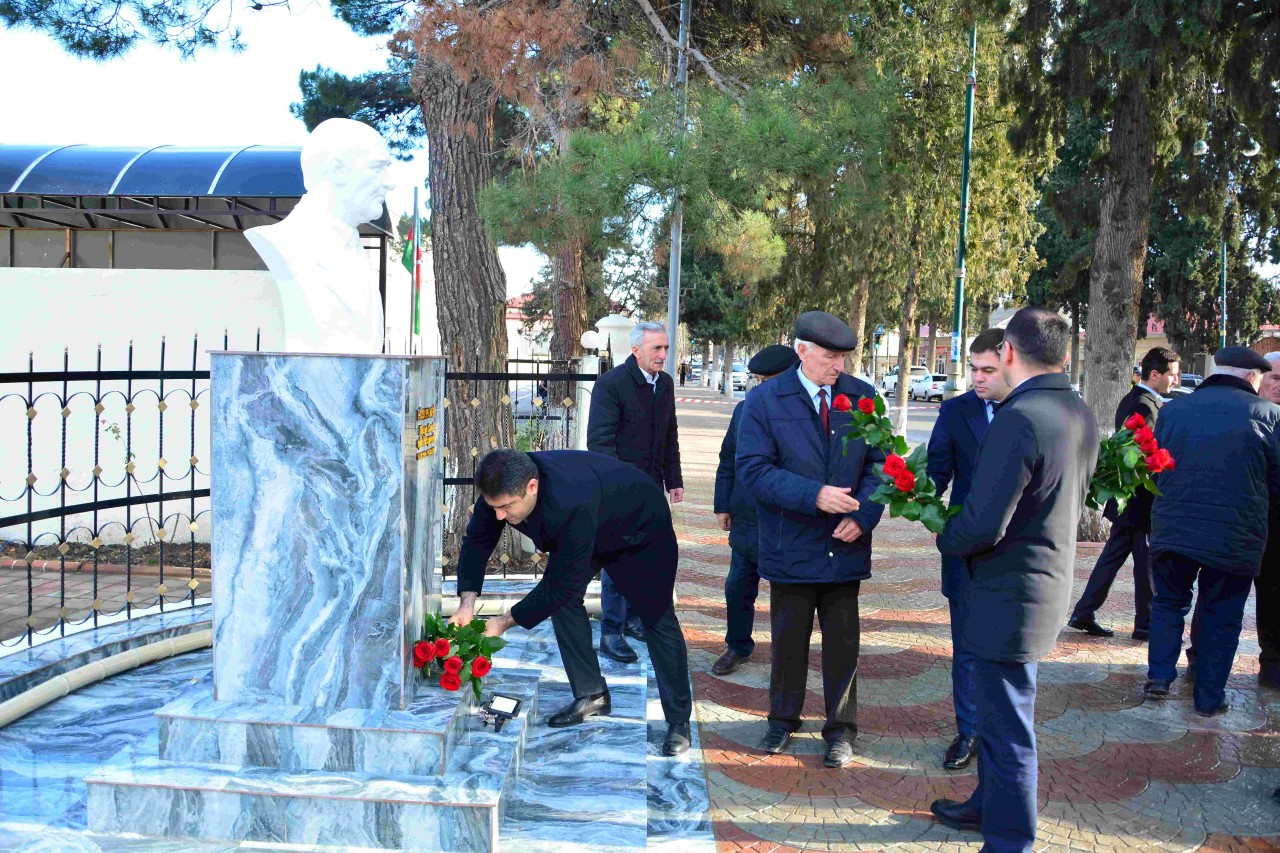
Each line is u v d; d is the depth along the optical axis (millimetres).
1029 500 2918
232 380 3445
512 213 6988
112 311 7555
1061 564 2965
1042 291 30281
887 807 3619
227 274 7551
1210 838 3430
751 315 18984
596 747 4020
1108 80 9781
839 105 7969
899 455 3223
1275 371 5145
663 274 21641
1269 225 12555
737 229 7770
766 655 5422
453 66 6855
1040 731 4391
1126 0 9008
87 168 9672
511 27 6867
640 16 9945
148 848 3125
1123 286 9617
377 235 10312
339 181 3941
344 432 3418
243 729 3377
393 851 3148
